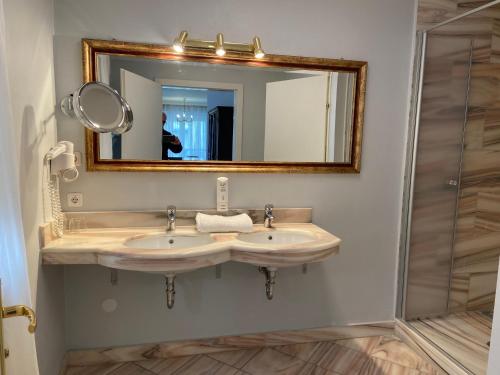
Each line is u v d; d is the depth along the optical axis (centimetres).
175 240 184
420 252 239
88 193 187
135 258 150
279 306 220
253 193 207
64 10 175
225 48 186
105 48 179
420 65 218
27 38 140
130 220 191
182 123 195
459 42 229
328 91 209
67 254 156
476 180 249
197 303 209
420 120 224
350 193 220
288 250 165
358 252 226
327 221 219
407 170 225
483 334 230
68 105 171
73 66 178
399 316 237
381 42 213
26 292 108
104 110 170
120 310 200
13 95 126
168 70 190
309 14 202
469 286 258
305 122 209
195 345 210
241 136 203
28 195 141
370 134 218
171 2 185
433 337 223
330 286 225
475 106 241
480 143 246
